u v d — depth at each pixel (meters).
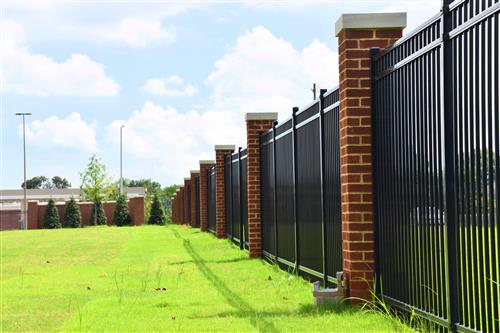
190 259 15.74
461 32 5.48
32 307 9.12
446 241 5.76
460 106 5.57
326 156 9.62
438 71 6.00
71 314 8.46
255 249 16.00
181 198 45.59
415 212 6.58
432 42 6.04
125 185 127.88
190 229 33.44
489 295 5.07
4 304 9.41
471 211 5.38
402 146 6.93
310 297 8.97
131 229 40.22
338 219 9.01
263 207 15.68
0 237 31.72
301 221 11.45
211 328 7.02
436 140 6.04
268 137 14.92
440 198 5.93
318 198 10.18
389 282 7.41
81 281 12.02
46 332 7.37
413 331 6.20
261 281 11.03
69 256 18.53
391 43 7.85
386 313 7.36
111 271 13.66
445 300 5.90
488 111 5.03
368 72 7.86
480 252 5.20
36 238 29.86
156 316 7.95
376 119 7.76
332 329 6.62
